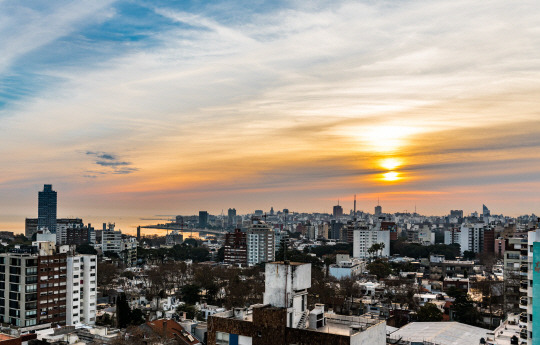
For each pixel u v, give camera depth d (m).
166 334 158.25
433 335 157.75
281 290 74.06
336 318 77.88
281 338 68.81
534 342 107.00
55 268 191.50
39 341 145.75
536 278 107.19
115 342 147.38
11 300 186.25
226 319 73.19
